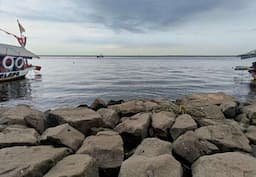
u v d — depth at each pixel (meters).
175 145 5.43
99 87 27.95
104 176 4.95
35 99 20.50
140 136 6.64
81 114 7.88
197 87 27.98
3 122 7.70
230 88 27.38
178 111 9.58
